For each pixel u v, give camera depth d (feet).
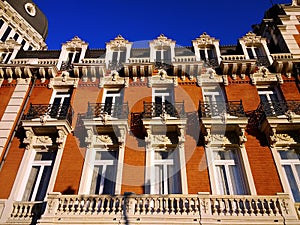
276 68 39.88
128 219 24.39
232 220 24.11
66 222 24.39
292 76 39.47
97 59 43.34
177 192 29.89
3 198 29.12
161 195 26.03
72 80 41.22
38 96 39.50
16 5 80.64
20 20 79.15
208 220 24.08
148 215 24.70
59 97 40.32
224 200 25.68
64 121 33.88
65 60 45.27
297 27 46.62
